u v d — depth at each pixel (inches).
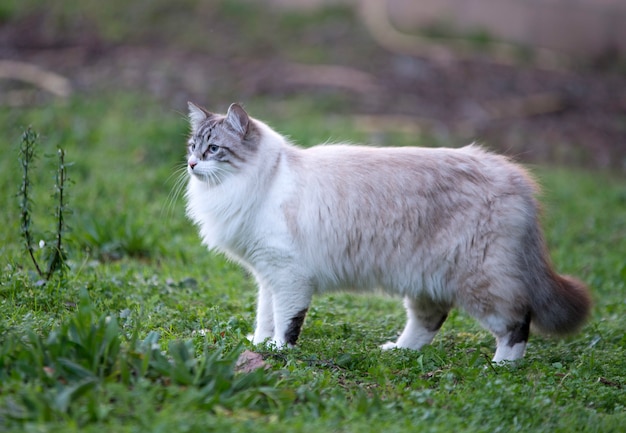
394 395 244.1
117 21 869.8
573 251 475.5
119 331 273.1
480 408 236.5
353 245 295.3
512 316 293.9
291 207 295.1
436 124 692.7
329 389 243.1
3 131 578.2
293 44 860.0
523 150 674.2
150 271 380.5
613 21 968.9
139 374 222.4
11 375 217.5
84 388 208.2
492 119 733.3
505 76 842.2
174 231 458.0
